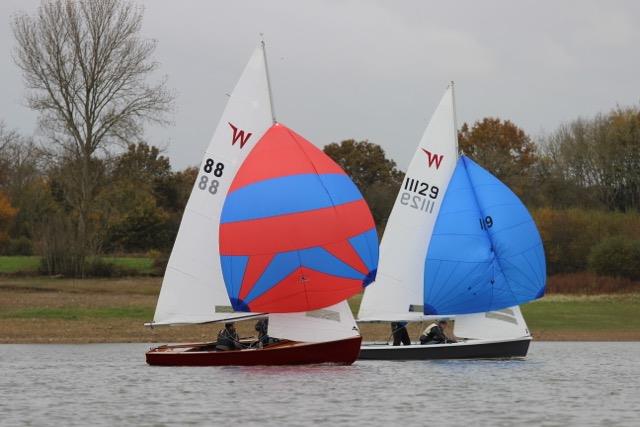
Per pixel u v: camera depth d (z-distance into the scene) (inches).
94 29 4980.3
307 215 2514.8
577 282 5049.2
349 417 1834.4
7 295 4461.1
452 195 2903.5
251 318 2571.4
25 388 2201.0
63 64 4955.7
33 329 3727.9
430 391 2185.0
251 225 2522.1
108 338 3597.4
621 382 2400.3
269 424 1755.7
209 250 2620.6
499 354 2869.1
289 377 2357.3
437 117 3016.7
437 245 2881.4
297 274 2503.7
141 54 5044.3
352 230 2541.8
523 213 2906.0
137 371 2501.2
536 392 2202.3
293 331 2517.2
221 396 2069.4
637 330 4089.6
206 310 2608.3
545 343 3752.5
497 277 2869.1
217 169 2632.9
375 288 2979.8
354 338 2508.6
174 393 2111.2
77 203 5123.0
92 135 5029.5
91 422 1768.0
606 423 1801.2
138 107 5029.5
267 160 2564.0
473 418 1839.3
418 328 4079.7
